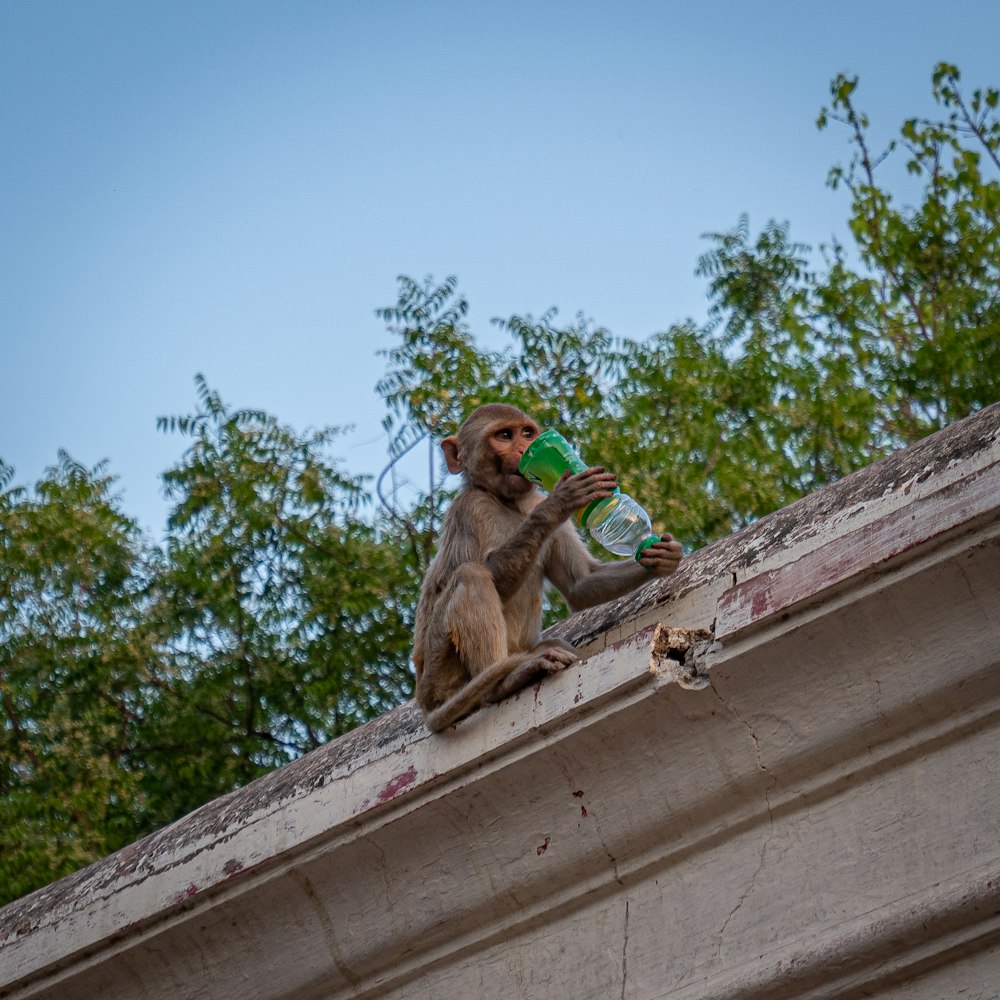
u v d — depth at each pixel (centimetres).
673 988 584
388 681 1880
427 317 1855
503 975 638
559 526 775
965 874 525
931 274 1920
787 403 1864
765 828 586
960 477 539
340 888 680
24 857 1591
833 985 546
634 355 1908
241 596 1914
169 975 731
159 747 1877
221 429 1948
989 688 539
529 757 623
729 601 598
